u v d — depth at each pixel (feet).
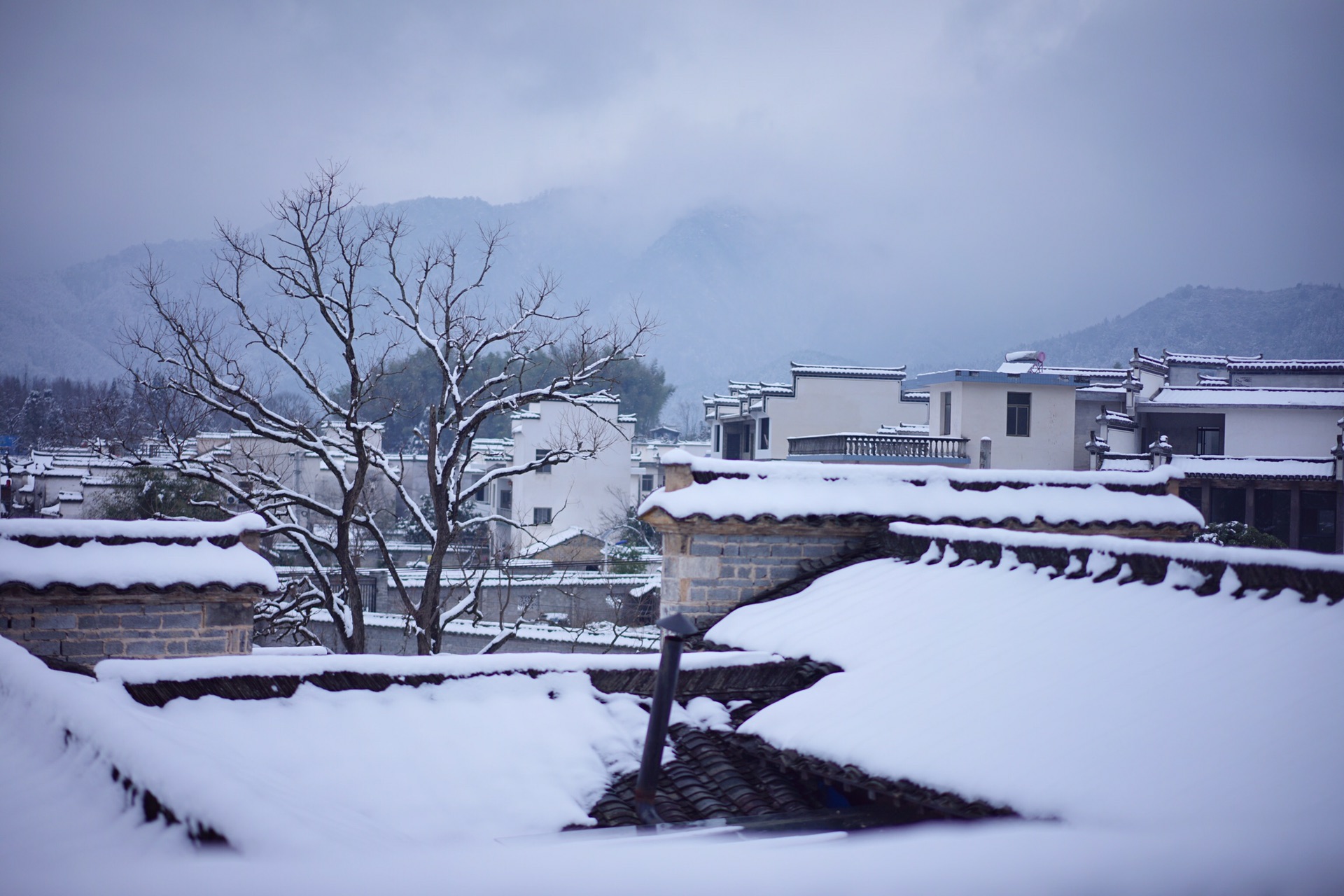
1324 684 21.01
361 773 24.56
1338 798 16.33
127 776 14.14
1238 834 7.82
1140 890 7.13
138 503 103.50
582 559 151.33
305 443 65.00
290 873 6.84
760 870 6.58
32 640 36.22
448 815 23.54
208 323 69.67
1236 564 27.35
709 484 42.78
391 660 28.73
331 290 68.80
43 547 36.76
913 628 31.65
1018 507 44.45
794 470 43.73
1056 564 33.17
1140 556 30.19
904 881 6.61
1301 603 25.49
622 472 181.78
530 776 25.73
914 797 22.18
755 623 37.58
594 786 25.88
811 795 27.27
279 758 24.45
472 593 69.51
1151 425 157.89
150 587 36.81
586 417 179.93
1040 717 23.32
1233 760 18.70
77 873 7.43
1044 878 6.89
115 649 37.14
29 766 15.72
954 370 146.00
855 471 44.24
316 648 43.37
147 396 75.92
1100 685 23.77
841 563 42.80
